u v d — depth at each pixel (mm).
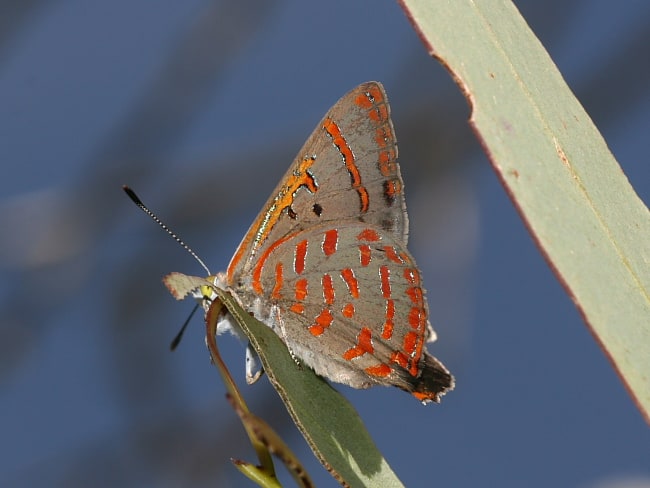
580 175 192
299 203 217
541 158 190
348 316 218
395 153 217
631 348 188
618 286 189
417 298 217
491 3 193
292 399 201
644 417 187
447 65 189
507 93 191
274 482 192
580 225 190
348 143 216
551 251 188
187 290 201
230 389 193
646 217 193
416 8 189
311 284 218
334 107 215
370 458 201
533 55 194
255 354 216
